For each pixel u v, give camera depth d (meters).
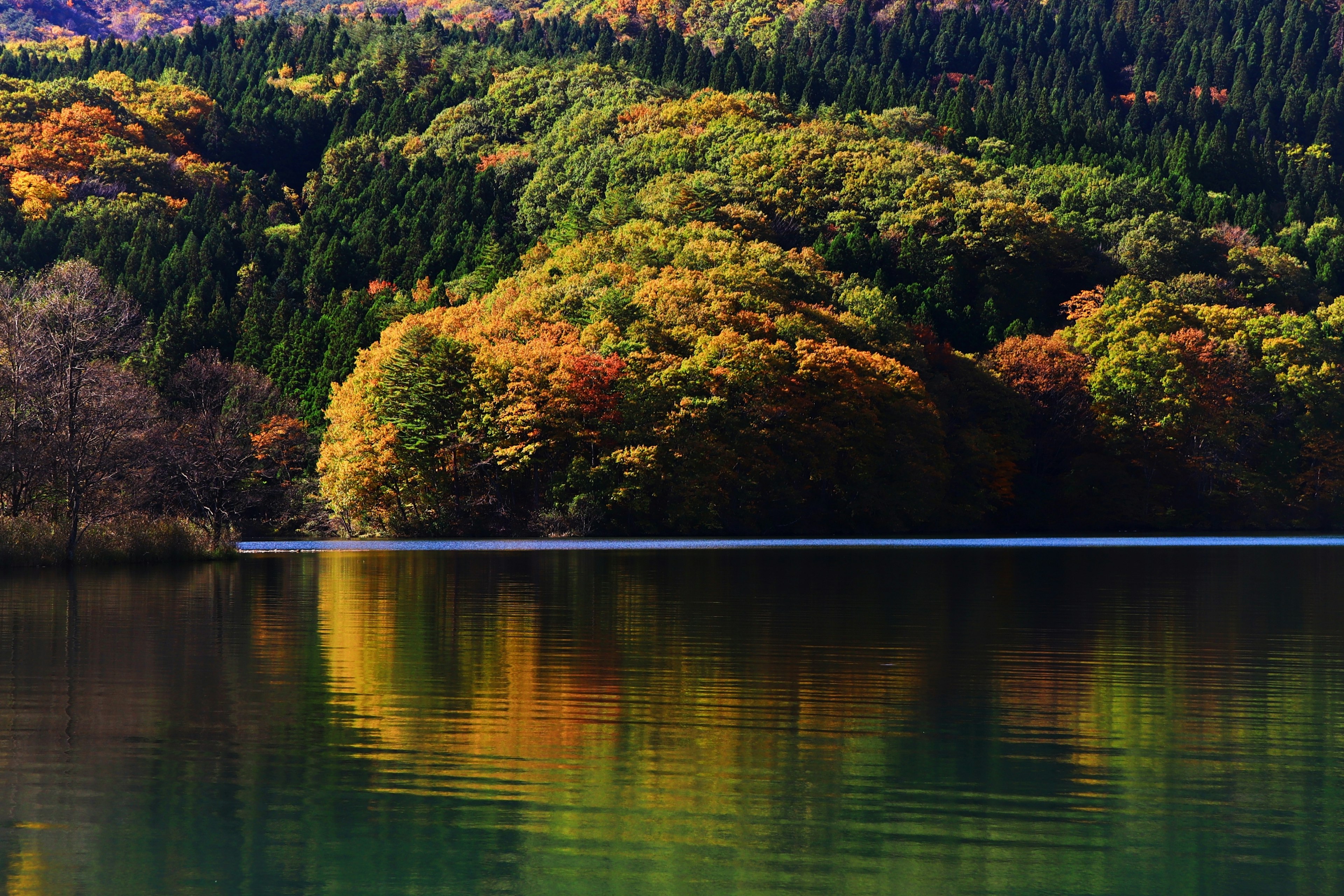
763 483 126.25
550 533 118.06
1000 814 19.48
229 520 92.56
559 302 140.00
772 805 19.91
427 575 62.66
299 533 122.25
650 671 31.00
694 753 22.86
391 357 123.81
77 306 68.38
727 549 94.69
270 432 121.06
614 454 117.50
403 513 119.25
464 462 121.06
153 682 29.22
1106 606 46.72
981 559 79.69
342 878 16.89
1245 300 182.12
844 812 19.59
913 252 180.00
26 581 54.56
